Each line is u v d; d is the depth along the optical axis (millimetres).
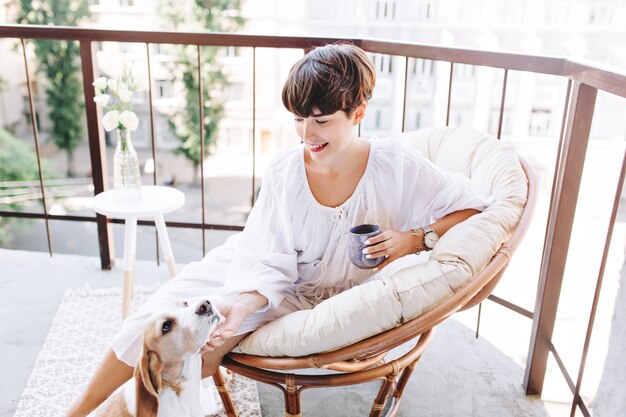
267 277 1399
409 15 15312
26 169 14039
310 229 1441
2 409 1787
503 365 2047
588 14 14469
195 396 1340
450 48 2023
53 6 14062
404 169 1428
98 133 2549
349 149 1389
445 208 1432
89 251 13570
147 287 2516
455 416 1789
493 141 1644
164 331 1224
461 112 16078
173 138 16156
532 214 1404
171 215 16453
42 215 2766
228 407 1604
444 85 15883
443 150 1770
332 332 1205
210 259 1610
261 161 17062
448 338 2201
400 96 16219
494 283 1396
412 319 1206
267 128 16766
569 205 1675
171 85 15672
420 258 1515
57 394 1850
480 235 1299
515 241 1325
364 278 1515
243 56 15812
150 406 1238
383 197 1428
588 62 1565
